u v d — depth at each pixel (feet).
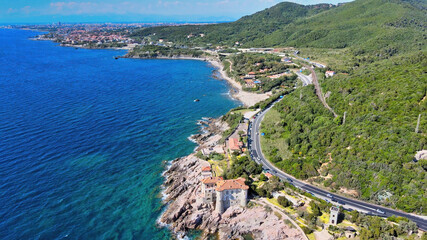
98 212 335.67
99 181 389.39
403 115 402.93
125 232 311.88
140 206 351.25
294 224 297.12
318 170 381.40
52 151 447.83
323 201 321.52
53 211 329.72
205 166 410.11
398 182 317.42
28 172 391.86
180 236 313.53
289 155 429.79
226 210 334.65
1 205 330.34
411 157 332.19
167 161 448.65
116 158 445.78
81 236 301.22
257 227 312.91
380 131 385.29
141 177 406.21
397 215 295.07
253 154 444.96
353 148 379.96
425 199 295.48
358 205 315.58
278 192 348.18
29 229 303.07
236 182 337.93
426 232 254.47
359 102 479.41
